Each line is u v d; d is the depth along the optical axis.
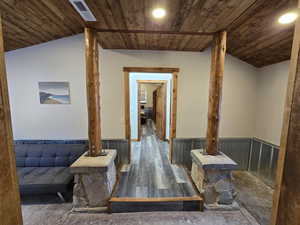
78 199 2.02
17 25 2.08
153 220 1.91
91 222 1.88
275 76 2.67
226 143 3.19
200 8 1.54
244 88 3.08
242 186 2.71
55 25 2.27
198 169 2.28
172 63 2.96
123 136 3.09
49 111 2.91
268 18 1.71
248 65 3.02
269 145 2.77
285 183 0.67
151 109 9.45
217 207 2.06
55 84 2.84
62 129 2.95
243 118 3.16
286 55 2.33
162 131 5.02
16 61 2.76
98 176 2.00
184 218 1.94
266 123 2.88
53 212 2.04
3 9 1.74
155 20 1.78
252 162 3.17
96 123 2.14
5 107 0.65
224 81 3.04
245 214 2.04
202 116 3.11
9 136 0.67
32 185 2.10
